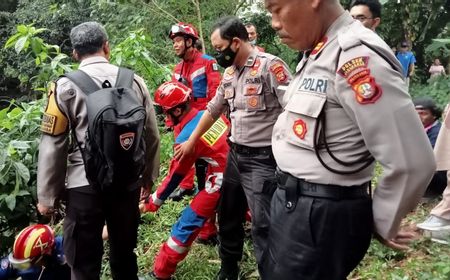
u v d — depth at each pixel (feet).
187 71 16.03
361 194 5.42
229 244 10.44
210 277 11.19
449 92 21.25
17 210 11.16
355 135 5.16
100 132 7.93
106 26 28.35
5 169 10.55
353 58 4.94
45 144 8.50
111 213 9.16
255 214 9.30
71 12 40.70
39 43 13.39
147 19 28.07
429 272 9.54
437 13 22.86
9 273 10.41
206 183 10.43
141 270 11.78
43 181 8.57
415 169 4.82
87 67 8.87
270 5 5.51
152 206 10.88
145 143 9.75
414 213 12.69
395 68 5.02
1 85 46.93
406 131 4.80
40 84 16.89
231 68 9.66
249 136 9.30
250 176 9.42
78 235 8.88
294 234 5.54
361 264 10.51
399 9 24.38
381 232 5.28
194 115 10.72
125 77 9.11
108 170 8.11
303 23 5.37
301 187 5.49
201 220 10.38
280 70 8.98
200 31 28.19
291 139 5.56
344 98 4.99
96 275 9.12
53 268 10.14
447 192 10.94
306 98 5.33
